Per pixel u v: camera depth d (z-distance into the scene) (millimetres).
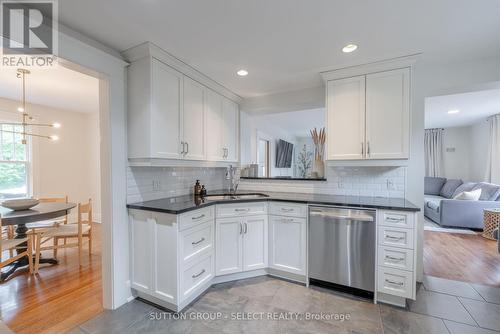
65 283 2439
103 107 1995
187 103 2385
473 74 2266
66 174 4578
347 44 1950
